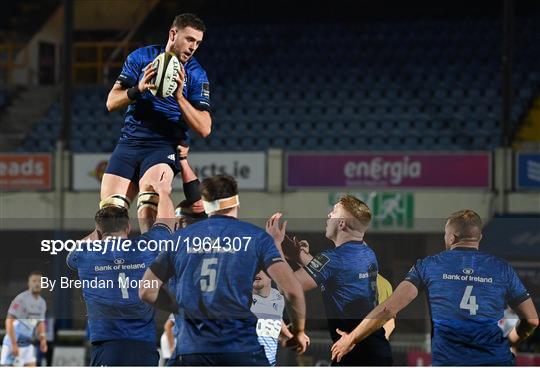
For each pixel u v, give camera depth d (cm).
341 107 8300
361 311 2697
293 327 2567
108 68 8950
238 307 2480
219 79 8775
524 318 2664
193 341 2475
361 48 9044
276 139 8031
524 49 8775
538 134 7781
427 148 7756
